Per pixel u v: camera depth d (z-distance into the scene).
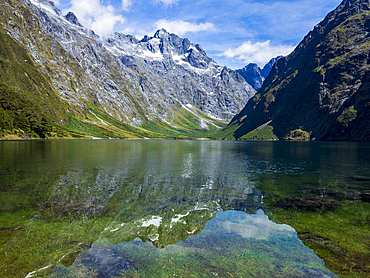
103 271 11.30
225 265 12.12
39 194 26.55
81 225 17.38
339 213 20.80
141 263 12.14
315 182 35.31
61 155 72.19
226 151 106.12
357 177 39.84
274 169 48.72
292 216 20.05
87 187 30.38
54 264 11.91
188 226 17.45
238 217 19.66
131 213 20.36
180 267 11.84
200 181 35.59
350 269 11.84
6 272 11.14
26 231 16.09
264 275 11.27
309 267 12.00
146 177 38.22
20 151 82.94
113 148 115.06
